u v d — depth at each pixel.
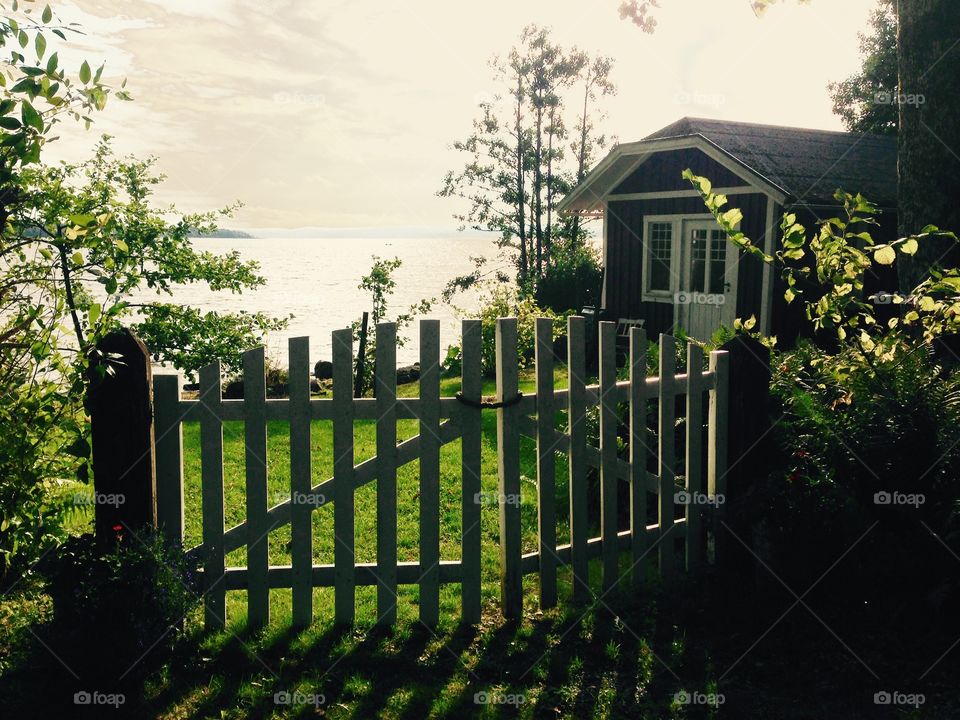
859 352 5.70
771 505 5.20
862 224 14.95
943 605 4.57
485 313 17.09
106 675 3.79
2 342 4.13
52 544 4.51
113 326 4.25
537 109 31.73
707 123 16.56
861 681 4.11
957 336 7.20
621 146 16.69
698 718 3.81
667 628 4.72
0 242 4.21
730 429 5.53
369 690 3.94
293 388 4.36
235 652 4.21
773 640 4.55
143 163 11.31
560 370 15.11
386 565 4.55
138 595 3.86
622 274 18.11
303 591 4.49
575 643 4.52
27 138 3.94
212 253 11.79
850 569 4.88
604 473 5.11
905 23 8.01
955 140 7.80
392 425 4.50
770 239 14.23
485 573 5.49
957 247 7.85
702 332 16.02
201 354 10.91
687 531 5.48
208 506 4.32
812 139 17.81
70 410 4.21
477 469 4.64
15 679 3.87
